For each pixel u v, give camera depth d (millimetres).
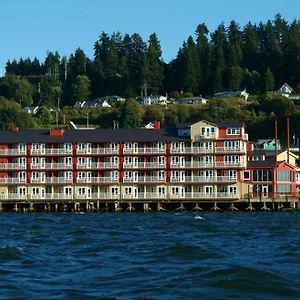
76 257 96375
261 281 75188
